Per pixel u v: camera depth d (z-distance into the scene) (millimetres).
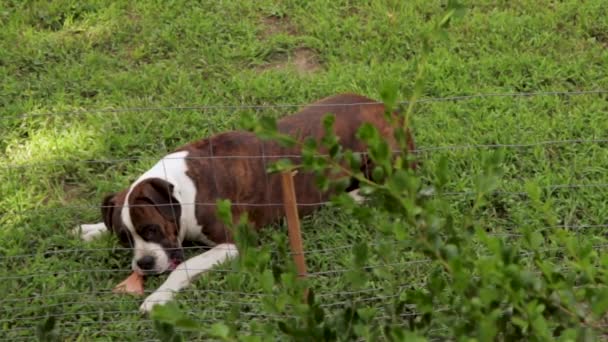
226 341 5301
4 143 11469
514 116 11633
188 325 5312
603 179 10562
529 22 13234
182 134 11539
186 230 9820
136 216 9438
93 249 9805
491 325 5285
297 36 13227
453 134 11180
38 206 10602
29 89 12359
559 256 9453
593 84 12219
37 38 13234
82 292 9344
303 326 6230
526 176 10664
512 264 5598
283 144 5539
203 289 9445
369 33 13188
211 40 13180
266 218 10234
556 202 10258
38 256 9805
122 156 11281
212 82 12414
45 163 10922
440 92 12102
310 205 10031
